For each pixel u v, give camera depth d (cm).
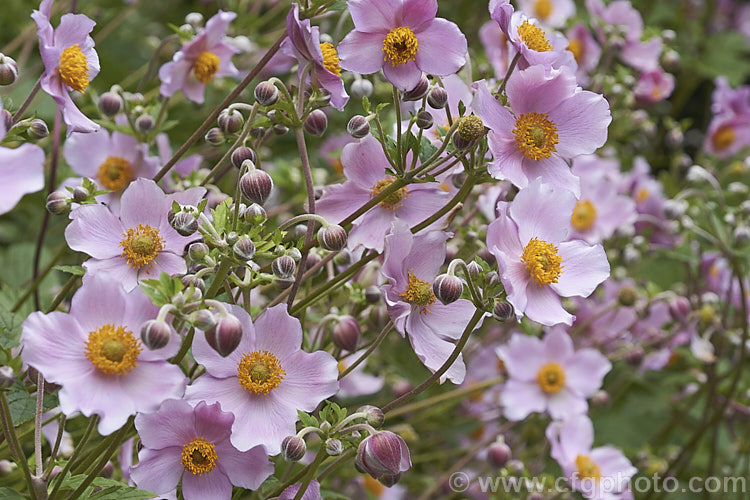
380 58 96
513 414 119
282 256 93
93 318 90
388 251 95
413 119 96
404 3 96
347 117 139
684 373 141
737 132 158
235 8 129
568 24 134
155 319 89
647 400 141
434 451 132
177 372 90
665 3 208
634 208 133
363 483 123
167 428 93
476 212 111
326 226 94
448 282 93
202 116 130
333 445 92
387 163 100
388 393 126
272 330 94
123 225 95
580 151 98
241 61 132
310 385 94
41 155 88
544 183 97
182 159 111
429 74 99
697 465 135
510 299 93
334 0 96
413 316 96
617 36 131
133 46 159
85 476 92
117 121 111
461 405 131
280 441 93
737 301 134
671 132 155
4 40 146
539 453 124
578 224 129
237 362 93
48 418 101
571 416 118
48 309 102
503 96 98
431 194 100
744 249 119
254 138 102
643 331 130
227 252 91
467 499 124
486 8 169
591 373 121
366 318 105
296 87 99
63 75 95
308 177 96
